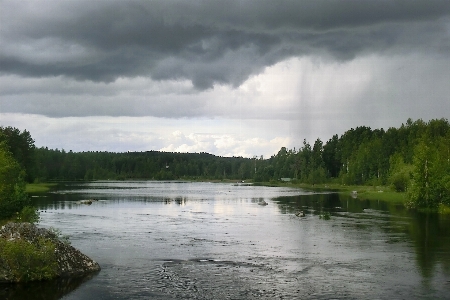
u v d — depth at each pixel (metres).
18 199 62.59
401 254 41.50
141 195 138.50
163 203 105.69
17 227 34.28
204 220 69.56
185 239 50.28
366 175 196.50
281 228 59.75
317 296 28.53
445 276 33.41
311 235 53.28
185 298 28.20
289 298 28.12
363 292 29.36
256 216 75.75
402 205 97.69
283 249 44.09
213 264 37.28
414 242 48.16
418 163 90.31
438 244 46.81
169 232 55.84
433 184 87.69
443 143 119.38
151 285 31.00
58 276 32.97
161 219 70.75
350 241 48.84
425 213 79.88
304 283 31.45
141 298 28.23
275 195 141.25
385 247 45.09
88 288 30.33
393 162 160.38
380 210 85.88
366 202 107.19
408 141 192.88
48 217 71.81
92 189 171.25
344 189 182.62
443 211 80.19
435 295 28.75
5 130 153.25
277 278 32.75
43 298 28.33
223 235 53.38
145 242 48.09
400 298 28.17
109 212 81.19
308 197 129.50
